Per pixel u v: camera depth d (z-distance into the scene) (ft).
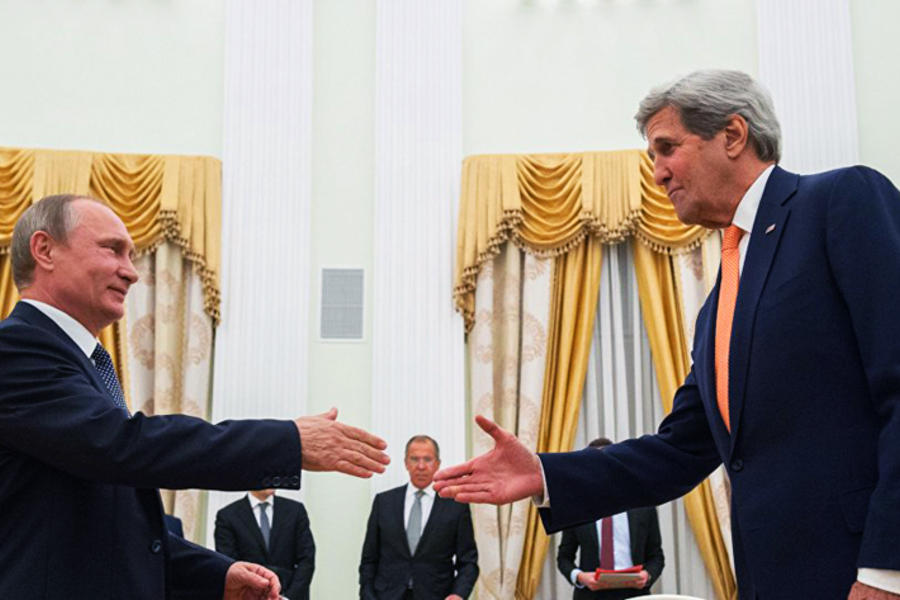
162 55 27.76
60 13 27.73
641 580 20.13
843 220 6.44
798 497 6.27
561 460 8.07
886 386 5.92
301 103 27.45
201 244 25.98
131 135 27.27
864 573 5.65
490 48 28.09
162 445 7.10
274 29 27.78
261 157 27.04
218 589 8.66
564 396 25.81
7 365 7.19
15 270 8.09
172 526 12.08
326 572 25.02
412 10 28.04
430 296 26.43
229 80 27.40
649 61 27.76
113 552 7.37
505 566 24.61
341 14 28.30
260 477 7.25
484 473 8.02
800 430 6.38
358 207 27.32
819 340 6.41
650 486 8.19
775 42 27.17
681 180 7.45
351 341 26.55
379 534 21.81
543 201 26.45
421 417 25.79
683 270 25.94
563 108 27.68
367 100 27.89
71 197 8.20
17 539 7.07
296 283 26.48
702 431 8.29
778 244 6.84
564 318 26.12
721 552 24.58
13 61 27.37
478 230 26.30
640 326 26.43
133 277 8.24
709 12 27.81
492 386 25.85
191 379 25.57
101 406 7.18
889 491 5.63
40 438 7.02
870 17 27.25
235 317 26.14
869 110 26.81
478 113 27.78
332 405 26.17
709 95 7.29
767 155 7.34
